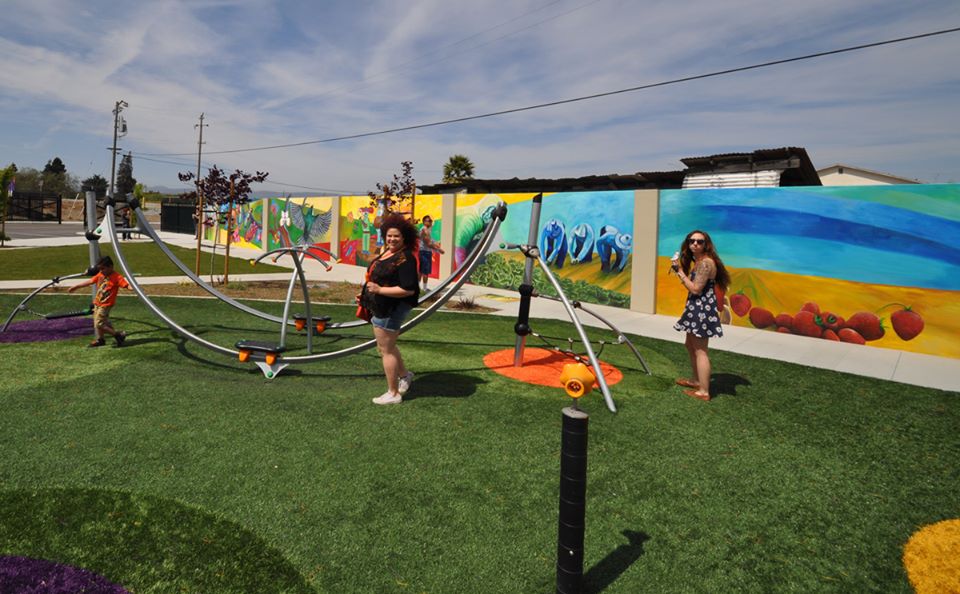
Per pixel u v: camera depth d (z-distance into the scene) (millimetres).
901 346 7727
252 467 3107
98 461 3111
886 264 7859
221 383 4754
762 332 8938
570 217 12305
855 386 5473
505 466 3236
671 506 2871
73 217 58250
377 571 2207
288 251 5418
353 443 3510
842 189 8258
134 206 5871
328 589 2086
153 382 4699
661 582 2223
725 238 9633
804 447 3775
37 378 4715
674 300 10328
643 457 3490
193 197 14281
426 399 4496
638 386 5152
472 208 14781
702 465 3406
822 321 8492
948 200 7324
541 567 2275
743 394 5043
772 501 2977
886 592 2223
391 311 4133
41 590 1998
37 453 3189
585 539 2527
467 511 2703
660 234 10516
